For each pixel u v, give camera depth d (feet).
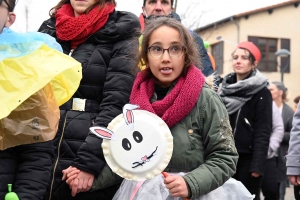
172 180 7.54
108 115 8.78
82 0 9.57
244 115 14.33
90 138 8.56
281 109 23.24
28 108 6.86
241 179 14.23
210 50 89.81
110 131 7.64
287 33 86.02
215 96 8.24
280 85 24.30
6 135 6.81
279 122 16.88
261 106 14.25
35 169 6.96
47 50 7.20
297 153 12.20
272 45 86.22
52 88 7.48
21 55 6.79
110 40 9.43
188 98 8.00
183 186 7.54
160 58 8.25
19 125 6.84
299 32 86.33
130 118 7.65
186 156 8.02
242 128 14.28
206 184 7.68
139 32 9.51
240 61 15.25
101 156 8.49
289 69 86.28
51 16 10.26
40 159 7.05
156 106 8.12
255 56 15.34
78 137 9.00
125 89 9.02
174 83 8.43
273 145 16.58
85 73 9.24
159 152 7.57
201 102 8.12
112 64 9.21
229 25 85.51
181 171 8.09
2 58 6.64
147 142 7.61
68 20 9.45
